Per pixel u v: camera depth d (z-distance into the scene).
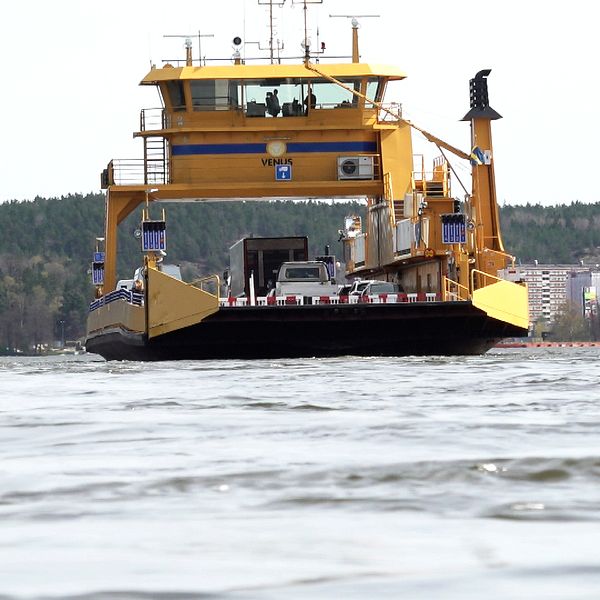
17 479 28.80
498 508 23.41
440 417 46.06
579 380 77.50
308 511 23.61
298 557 19.14
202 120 162.25
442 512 23.08
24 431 43.31
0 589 16.89
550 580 17.06
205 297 132.12
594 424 41.62
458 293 143.88
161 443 37.56
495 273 148.00
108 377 97.62
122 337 149.00
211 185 161.62
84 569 18.38
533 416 45.94
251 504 24.58
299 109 163.62
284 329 133.38
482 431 39.19
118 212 165.38
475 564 18.31
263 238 163.38
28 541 20.80
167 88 162.25
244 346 136.00
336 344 136.25
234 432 40.94
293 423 44.09
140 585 17.08
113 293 159.12
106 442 38.38
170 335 135.12
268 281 163.25
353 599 16.17
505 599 16.08
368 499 24.80
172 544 20.42
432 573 17.72
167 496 25.89
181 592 16.64
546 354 175.88
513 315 137.50
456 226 143.50
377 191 165.62
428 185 154.25
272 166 163.12
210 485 27.28
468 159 154.62
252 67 162.38
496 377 83.75
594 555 18.83
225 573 17.95
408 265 168.62
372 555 19.19
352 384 76.00
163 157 164.00
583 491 25.36
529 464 29.02
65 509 24.36
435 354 140.88
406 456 31.61
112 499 25.61
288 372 97.06
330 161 164.50
